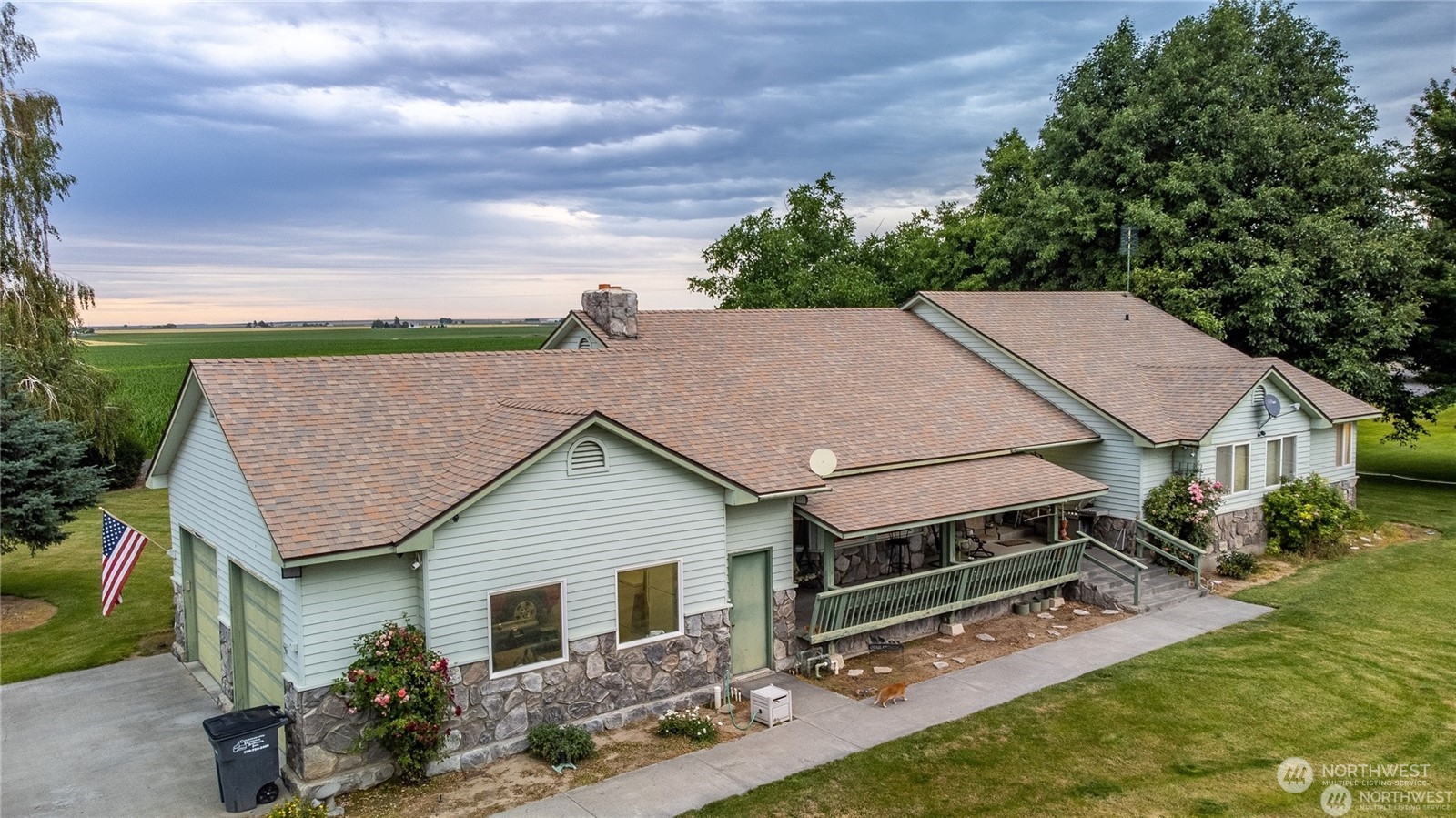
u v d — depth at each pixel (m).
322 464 12.59
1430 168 33.53
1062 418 22.45
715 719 13.73
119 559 15.34
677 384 18.50
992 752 12.55
